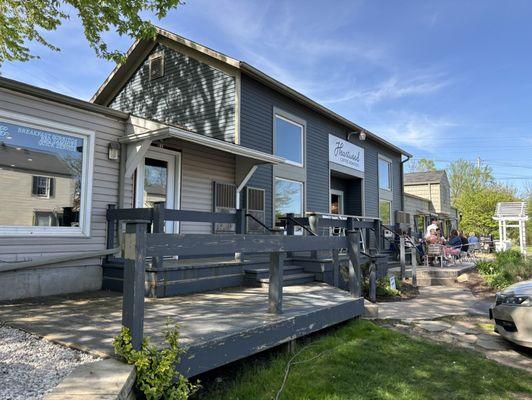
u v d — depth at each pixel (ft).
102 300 17.17
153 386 8.93
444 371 13.76
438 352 15.70
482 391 12.32
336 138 41.81
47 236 18.65
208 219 20.75
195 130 30.78
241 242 12.86
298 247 15.99
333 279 24.85
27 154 18.37
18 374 8.66
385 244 44.19
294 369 13.21
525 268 32.30
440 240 47.11
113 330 11.98
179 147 25.62
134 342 9.30
